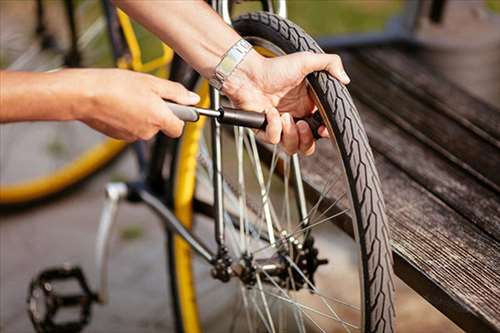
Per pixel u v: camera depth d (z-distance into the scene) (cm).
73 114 172
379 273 172
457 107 303
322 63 182
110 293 311
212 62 188
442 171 260
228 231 240
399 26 358
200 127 248
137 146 279
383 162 264
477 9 356
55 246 336
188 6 187
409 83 321
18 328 297
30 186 355
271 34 196
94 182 370
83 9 347
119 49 280
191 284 266
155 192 271
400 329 269
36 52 345
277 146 236
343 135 175
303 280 212
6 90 165
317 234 315
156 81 179
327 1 474
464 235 225
